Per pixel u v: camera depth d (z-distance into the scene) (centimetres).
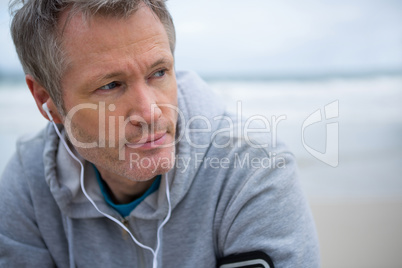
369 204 261
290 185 80
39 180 89
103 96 65
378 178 336
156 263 80
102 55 62
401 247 198
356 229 221
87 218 86
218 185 81
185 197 83
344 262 186
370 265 183
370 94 786
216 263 87
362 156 412
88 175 86
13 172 91
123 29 61
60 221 89
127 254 87
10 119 561
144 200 82
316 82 924
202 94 88
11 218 87
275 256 76
